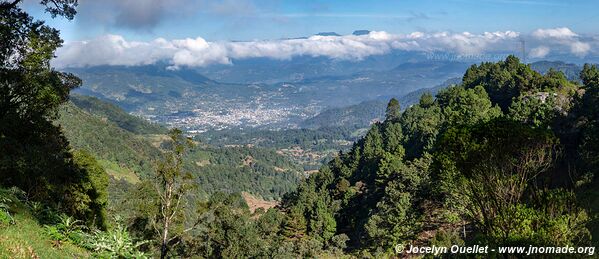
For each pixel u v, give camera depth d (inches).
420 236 1940.2
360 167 4505.4
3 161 934.4
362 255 2265.0
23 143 1151.6
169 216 1306.6
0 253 409.1
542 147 518.3
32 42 1079.6
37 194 978.7
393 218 2256.4
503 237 489.4
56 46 1151.0
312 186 4281.5
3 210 551.5
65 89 1253.1
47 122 1290.6
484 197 536.4
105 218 1792.6
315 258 2551.7
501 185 522.3
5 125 1093.1
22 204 647.1
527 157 519.2
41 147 1168.2
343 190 3841.0
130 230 1444.4
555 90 3612.2
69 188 1256.2
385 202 2699.3
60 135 1573.6
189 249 1839.3
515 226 487.2
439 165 582.2
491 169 526.9
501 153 522.6
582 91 3496.6
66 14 994.7
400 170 2883.9
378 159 4055.1
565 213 498.3
